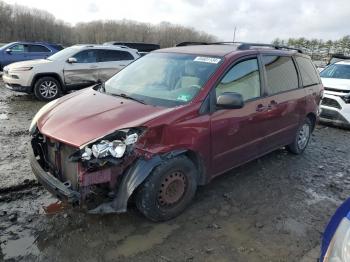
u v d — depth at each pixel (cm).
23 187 424
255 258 318
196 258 313
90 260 304
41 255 307
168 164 342
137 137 321
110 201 323
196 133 364
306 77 573
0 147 564
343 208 253
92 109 365
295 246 339
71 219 361
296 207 416
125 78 455
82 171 308
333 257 226
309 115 591
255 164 541
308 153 618
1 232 335
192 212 388
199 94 378
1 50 1545
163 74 430
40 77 1024
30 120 773
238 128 417
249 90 441
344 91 802
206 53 440
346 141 723
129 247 323
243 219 382
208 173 397
